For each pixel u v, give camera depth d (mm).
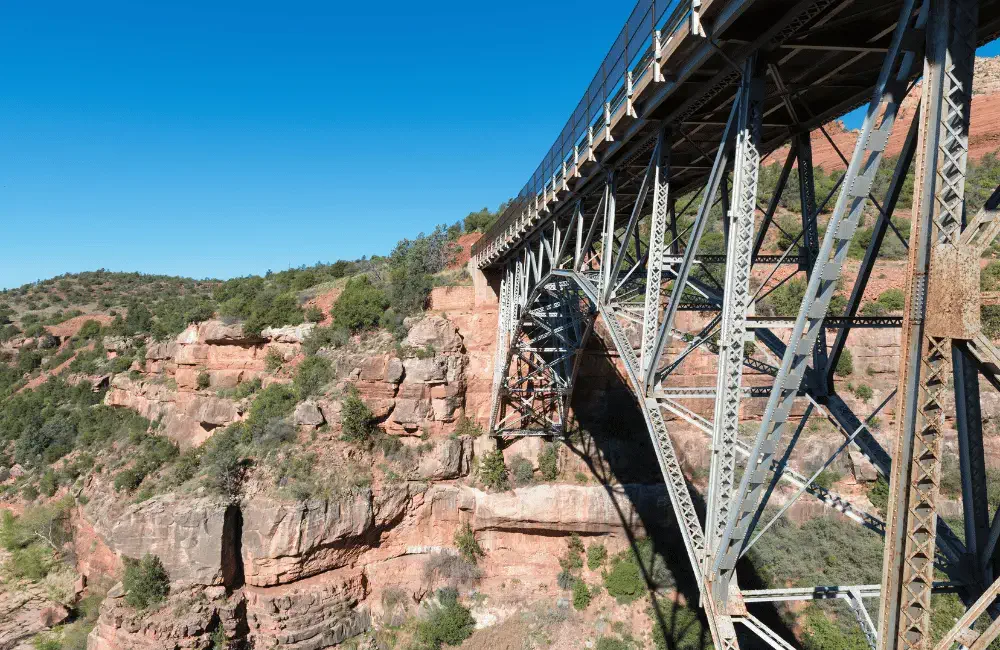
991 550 7207
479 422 34312
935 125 5688
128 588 26719
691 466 31781
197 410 38781
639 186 18625
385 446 32000
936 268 5621
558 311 29875
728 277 9312
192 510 27016
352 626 28141
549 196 20500
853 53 9758
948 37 5652
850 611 25078
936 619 22547
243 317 40281
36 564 34562
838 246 7770
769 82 11086
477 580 30672
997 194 5254
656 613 27641
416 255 43750
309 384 34312
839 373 32719
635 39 12070
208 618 26000
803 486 10000
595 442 32625
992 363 5172
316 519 27609
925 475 5863
